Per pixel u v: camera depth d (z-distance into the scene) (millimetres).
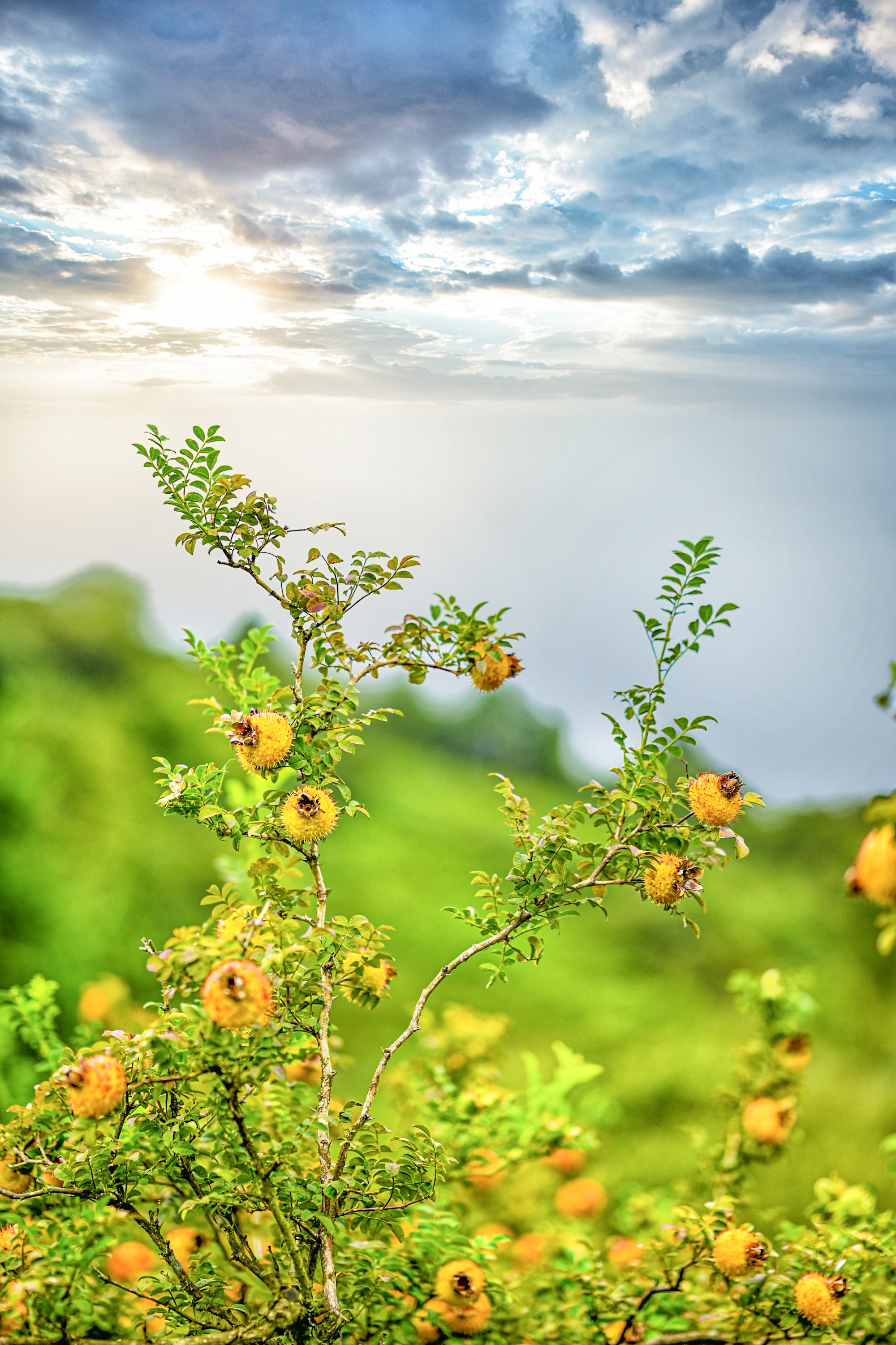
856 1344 581
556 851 622
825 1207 741
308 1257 582
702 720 605
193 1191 586
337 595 653
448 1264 600
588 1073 903
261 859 619
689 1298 660
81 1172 556
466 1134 831
